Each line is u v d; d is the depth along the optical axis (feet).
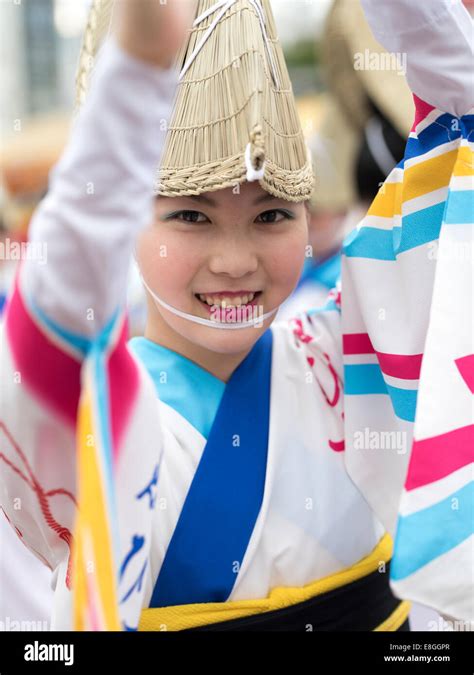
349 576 5.15
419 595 3.86
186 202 4.44
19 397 3.58
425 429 4.00
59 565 4.62
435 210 4.68
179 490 4.79
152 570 4.72
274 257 4.64
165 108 3.21
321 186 9.32
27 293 3.40
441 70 4.32
